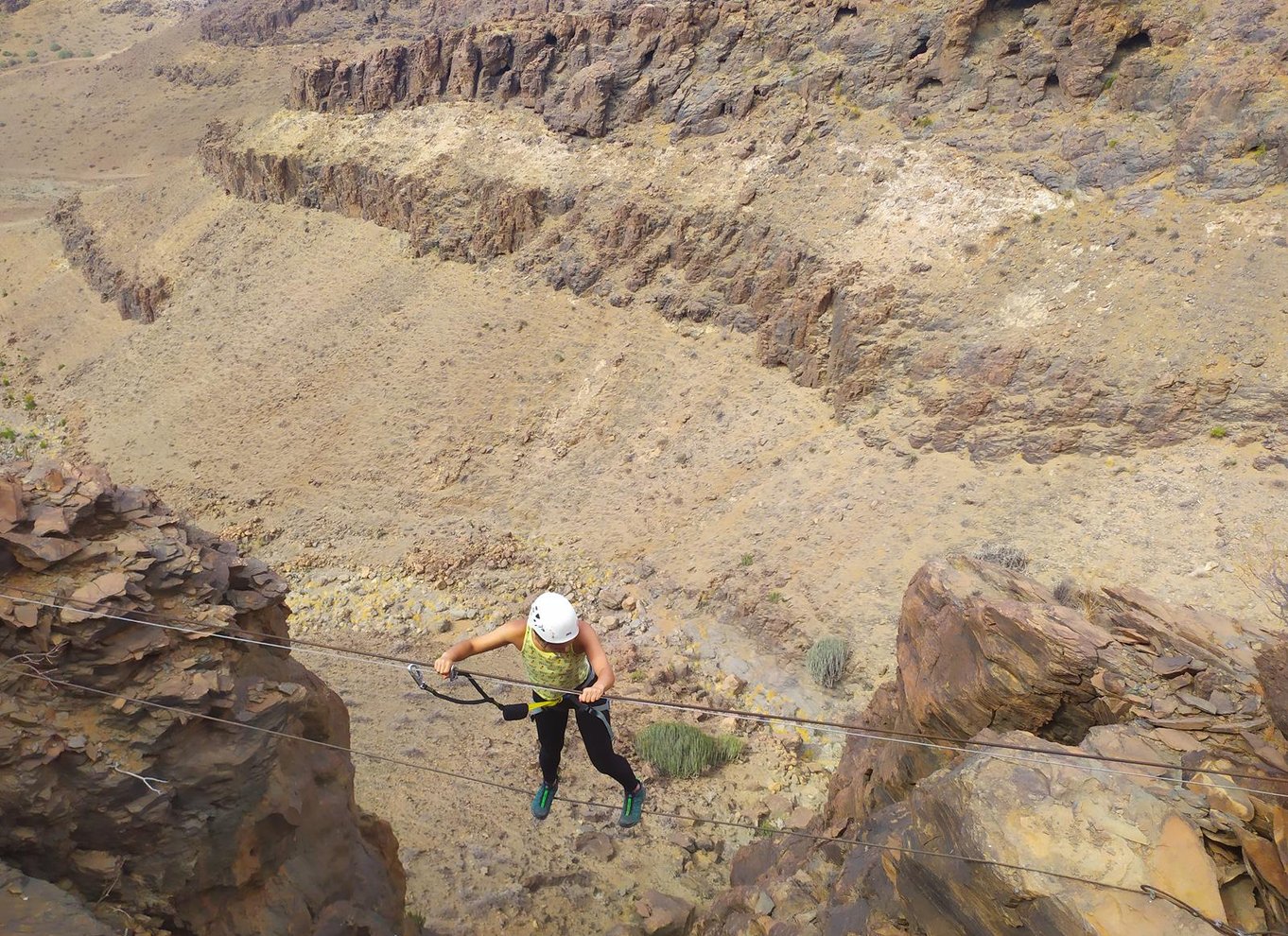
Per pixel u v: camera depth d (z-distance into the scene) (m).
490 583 45.47
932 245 49.12
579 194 67.38
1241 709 11.09
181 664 10.84
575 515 51.38
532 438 58.12
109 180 161.38
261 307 80.50
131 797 10.27
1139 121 47.97
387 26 181.25
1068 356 41.25
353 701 32.19
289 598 45.03
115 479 68.94
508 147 74.12
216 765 10.74
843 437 46.72
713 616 40.72
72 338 96.06
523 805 25.42
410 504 56.75
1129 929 8.07
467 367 63.84
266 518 59.38
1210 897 8.26
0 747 9.65
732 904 15.27
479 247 70.88
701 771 28.20
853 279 49.59
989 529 38.28
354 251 80.19
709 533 45.75
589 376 59.50
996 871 8.82
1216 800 9.27
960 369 43.94
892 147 55.62
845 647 35.62
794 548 41.91
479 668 36.28
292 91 97.06
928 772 14.98
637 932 19.73
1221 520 33.91
